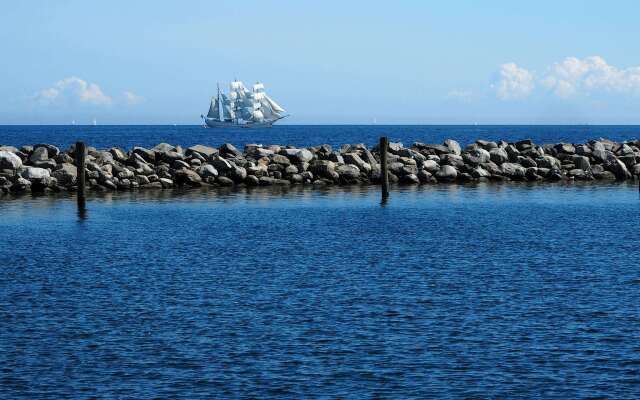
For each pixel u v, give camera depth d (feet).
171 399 95.71
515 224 238.07
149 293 147.54
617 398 95.35
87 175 319.68
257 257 184.85
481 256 184.65
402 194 312.71
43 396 96.73
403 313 132.05
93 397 96.48
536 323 125.29
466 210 270.26
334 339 117.70
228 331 122.21
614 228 229.04
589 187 338.95
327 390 98.22
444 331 121.29
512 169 361.30
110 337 119.24
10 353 111.96
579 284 152.97
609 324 124.47
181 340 117.70
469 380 101.04
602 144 394.11
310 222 242.58
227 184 333.42
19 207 270.46
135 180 326.85
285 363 107.45
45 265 174.91
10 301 141.38
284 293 146.92
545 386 99.04
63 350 113.29
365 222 242.58
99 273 166.09
